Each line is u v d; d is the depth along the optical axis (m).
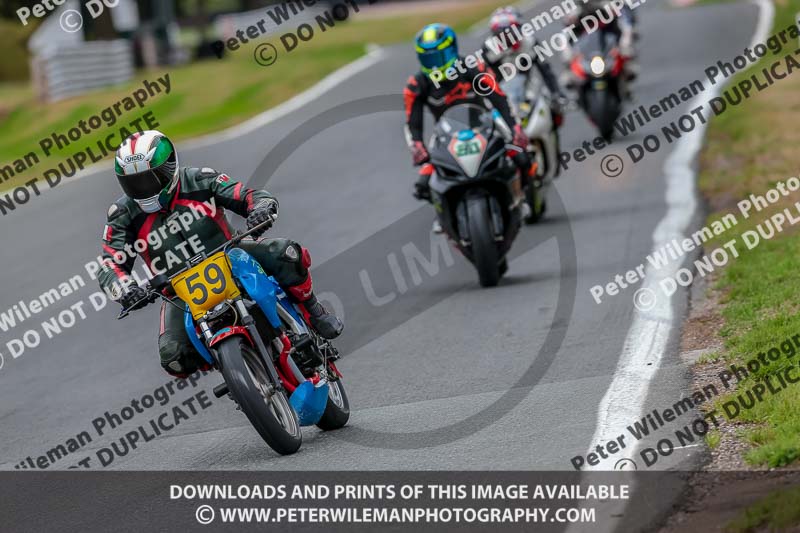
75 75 112.50
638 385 22.50
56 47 110.94
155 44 128.12
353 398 24.92
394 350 28.30
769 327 23.94
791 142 47.75
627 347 25.39
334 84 95.44
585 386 22.98
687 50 86.25
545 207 41.75
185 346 20.86
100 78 116.88
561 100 41.00
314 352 21.28
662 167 47.75
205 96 98.69
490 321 29.50
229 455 21.94
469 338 28.20
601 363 24.48
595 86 54.16
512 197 33.53
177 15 185.88
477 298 32.31
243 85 101.06
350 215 47.84
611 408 21.30
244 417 24.95
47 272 45.34
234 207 21.41
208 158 67.62
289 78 100.88
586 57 54.78
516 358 25.88
